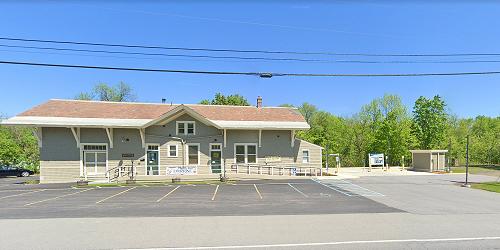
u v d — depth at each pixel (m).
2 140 48.72
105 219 13.05
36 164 49.69
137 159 31.25
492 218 13.21
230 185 25.28
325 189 22.89
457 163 58.81
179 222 12.43
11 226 11.88
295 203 17.08
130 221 12.65
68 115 30.61
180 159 32.16
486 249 8.91
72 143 30.25
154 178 28.33
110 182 27.56
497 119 78.44
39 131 29.64
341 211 14.77
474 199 18.69
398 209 15.33
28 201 18.11
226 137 33.22
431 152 40.91
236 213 14.30
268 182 27.33
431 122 57.75
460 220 12.79
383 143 55.41
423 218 13.19
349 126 66.62
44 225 12.02
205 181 28.00
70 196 19.91
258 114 35.97
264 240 9.84
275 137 34.25
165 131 32.00
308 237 10.15
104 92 65.19
